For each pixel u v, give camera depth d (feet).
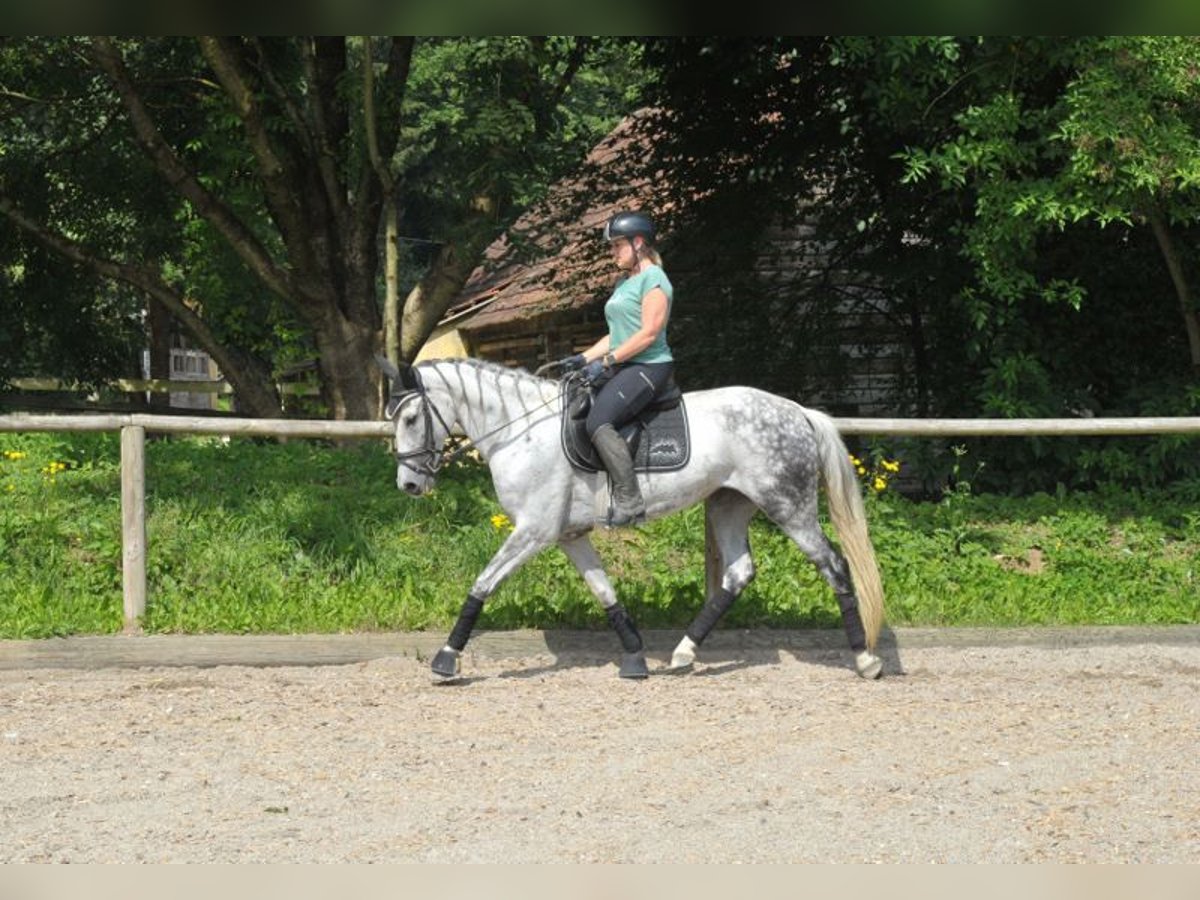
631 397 25.71
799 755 21.39
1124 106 35.88
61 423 29.09
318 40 49.98
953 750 21.74
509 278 75.10
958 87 40.60
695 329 54.19
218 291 58.39
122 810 18.67
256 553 32.27
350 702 25.23
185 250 61.77
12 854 16.88
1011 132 37.81
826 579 27.25
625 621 27.14
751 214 52.19
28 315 61.93
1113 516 37.93
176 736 22.76
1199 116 37.58
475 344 80.79
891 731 22.98
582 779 20.07
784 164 50.19
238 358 57.31
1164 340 44.45
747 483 26.63
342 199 51.37
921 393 50.26
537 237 52.75
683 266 54.75
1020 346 42.14
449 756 21.42
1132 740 22.38
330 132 50.85
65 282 61.36
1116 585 33.47
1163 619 31.60
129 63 56.24
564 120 53.98
